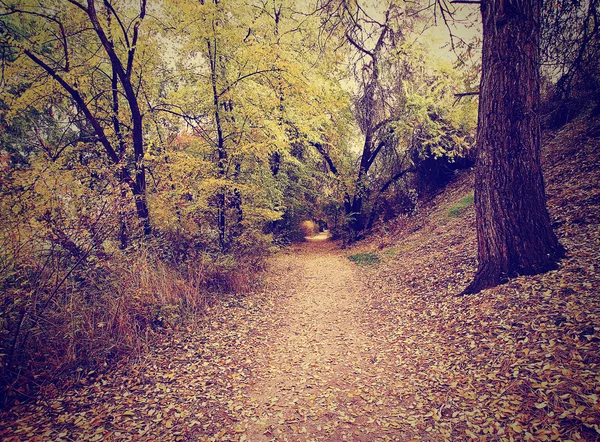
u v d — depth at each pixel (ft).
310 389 16.02
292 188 62.08
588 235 21.38
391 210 70.23
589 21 26.78
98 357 17.30
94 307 19.34
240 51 33.55
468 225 38.14
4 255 16.29
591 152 32.37
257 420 13.60
